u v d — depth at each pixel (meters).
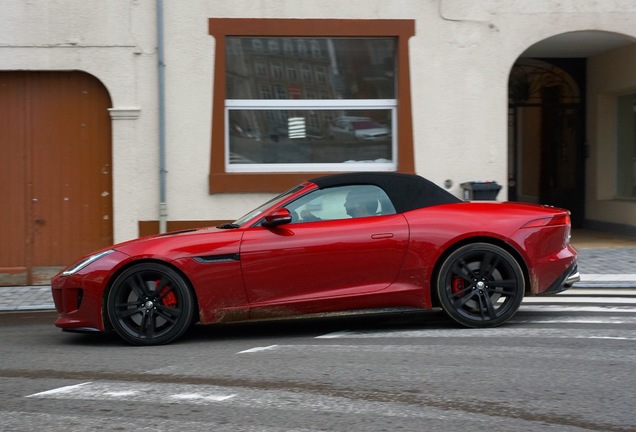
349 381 5.70
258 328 8.02
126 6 11.77
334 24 12.09
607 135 15.72
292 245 7.24
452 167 12.27
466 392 5.37
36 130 11.82
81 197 11.90
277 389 5.55
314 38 12.26
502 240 7.39
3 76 11.77
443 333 7.36
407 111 12.19
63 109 11.85
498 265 7.44
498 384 5.55
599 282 10.27
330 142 12.40
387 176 7.66
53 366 6.48
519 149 16.36
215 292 7.20
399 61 12.18
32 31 11.64
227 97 12.18
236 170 12.24
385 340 7.12
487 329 7.48
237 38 12.13
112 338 7.75
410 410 5.00
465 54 12.23
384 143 12.48
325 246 7.26
